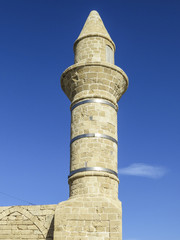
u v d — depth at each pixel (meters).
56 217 19.23
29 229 21.95
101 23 25.47
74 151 21.28
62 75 23.50
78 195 19.86
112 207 18.98
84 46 23.84
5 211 22.73
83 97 22.16
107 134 21.41
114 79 22.81
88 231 18.67
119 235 18.34
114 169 21.02
